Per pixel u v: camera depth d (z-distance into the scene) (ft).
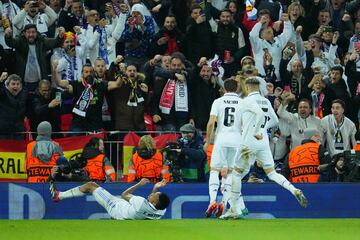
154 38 175.73
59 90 158.30
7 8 173.88
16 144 148.97
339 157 144.97
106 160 143.64
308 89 171.01
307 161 144.87
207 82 165.07
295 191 120.06
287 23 180.96
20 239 94.53
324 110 169.48
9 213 135.23
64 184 135.23
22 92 153.48
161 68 163.22
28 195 135.64
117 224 114.93
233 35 177.99
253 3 182.09
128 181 141.38
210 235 98.94
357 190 141.38
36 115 154.61
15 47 160.86
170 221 120.57
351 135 160.56
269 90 160.15
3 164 147.95
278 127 158.40
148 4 181.98
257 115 118.42
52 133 150.82
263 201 139.23
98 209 136.67
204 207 138.10
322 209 140.36
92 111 156.76
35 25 161.99
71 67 165.78
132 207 126.52
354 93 178.50
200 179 146.10
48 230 105.40
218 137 128.47
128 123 158.20
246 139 120.57
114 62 160.97
